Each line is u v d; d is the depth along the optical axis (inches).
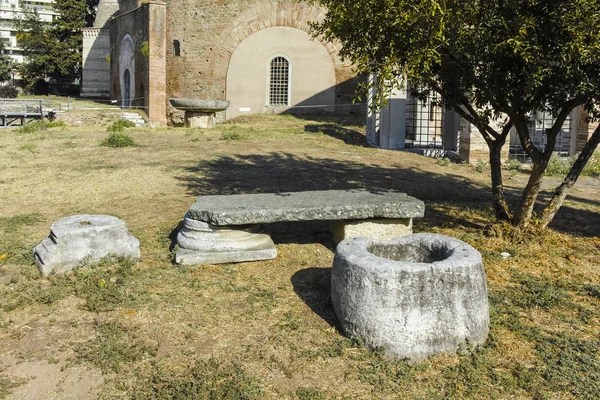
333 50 1110.4
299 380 166.6
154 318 204.4
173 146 637.9
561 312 214.7
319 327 198.2
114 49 1493.6
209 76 1127.6
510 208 389.4
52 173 466.6
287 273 250.5
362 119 1013.2
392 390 161.2
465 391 160.4
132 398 156.2
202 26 1128.8
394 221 275.1
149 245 283.6
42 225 320.2
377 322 179.3
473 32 247.4
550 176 562.3
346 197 286.5
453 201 404.8
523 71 248.4
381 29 251.1
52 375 168.4
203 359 176.9
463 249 198.1
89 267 247.8
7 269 251.8
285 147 662.5
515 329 196.9
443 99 320.8
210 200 279.4
